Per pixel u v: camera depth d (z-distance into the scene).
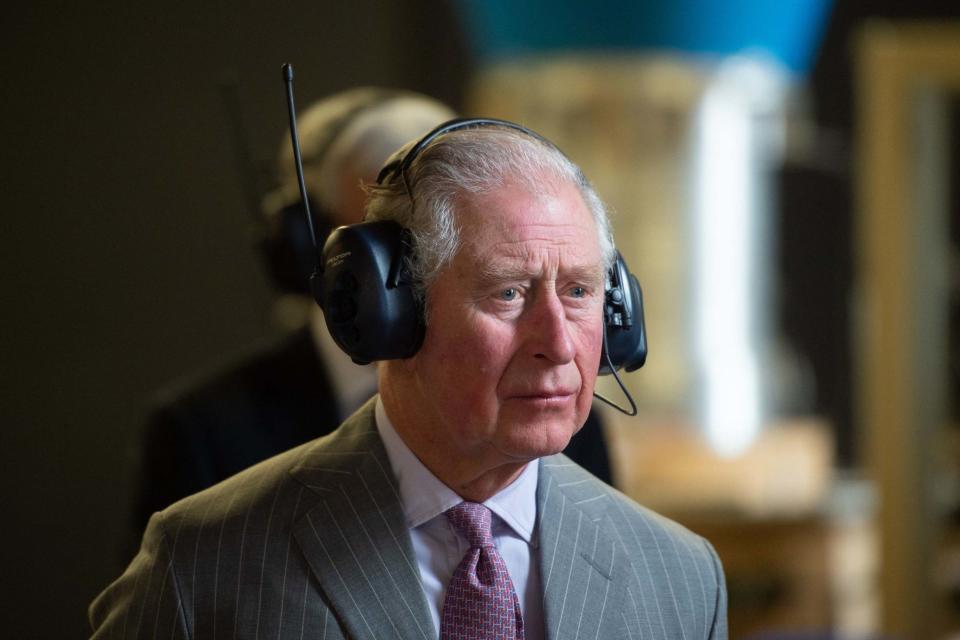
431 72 19.95
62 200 19.17
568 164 6.00
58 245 19.17
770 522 17.03
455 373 5.75
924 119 21.25
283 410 9.40
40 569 19.12
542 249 5.68
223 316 19.41
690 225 16.52
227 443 9.26
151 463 9.41
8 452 19.08
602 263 5.97
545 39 16.39
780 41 17.12
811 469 17.84
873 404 21.30
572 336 5.81
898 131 21.11
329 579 5.95
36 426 19.17
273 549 6.06
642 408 16.94
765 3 16.72
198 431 9.28
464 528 6.10
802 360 21.20
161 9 19.22
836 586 18.16
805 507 17.14
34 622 19.11
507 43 16.73
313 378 9.48
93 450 19.27
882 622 21.38
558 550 6.32
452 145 5.88
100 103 19.17
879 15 21.17
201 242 19.38
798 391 20.98
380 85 19.81
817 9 17.41
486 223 5.70
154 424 9.50
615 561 6.45
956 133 21.73
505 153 5.84
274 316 19.36
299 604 5.91
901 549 21.34
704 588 6.66
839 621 19.03
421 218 5.81
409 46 19.91
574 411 5.89
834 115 21.22
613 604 6.31
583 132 16.41
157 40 19.22
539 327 5.68
